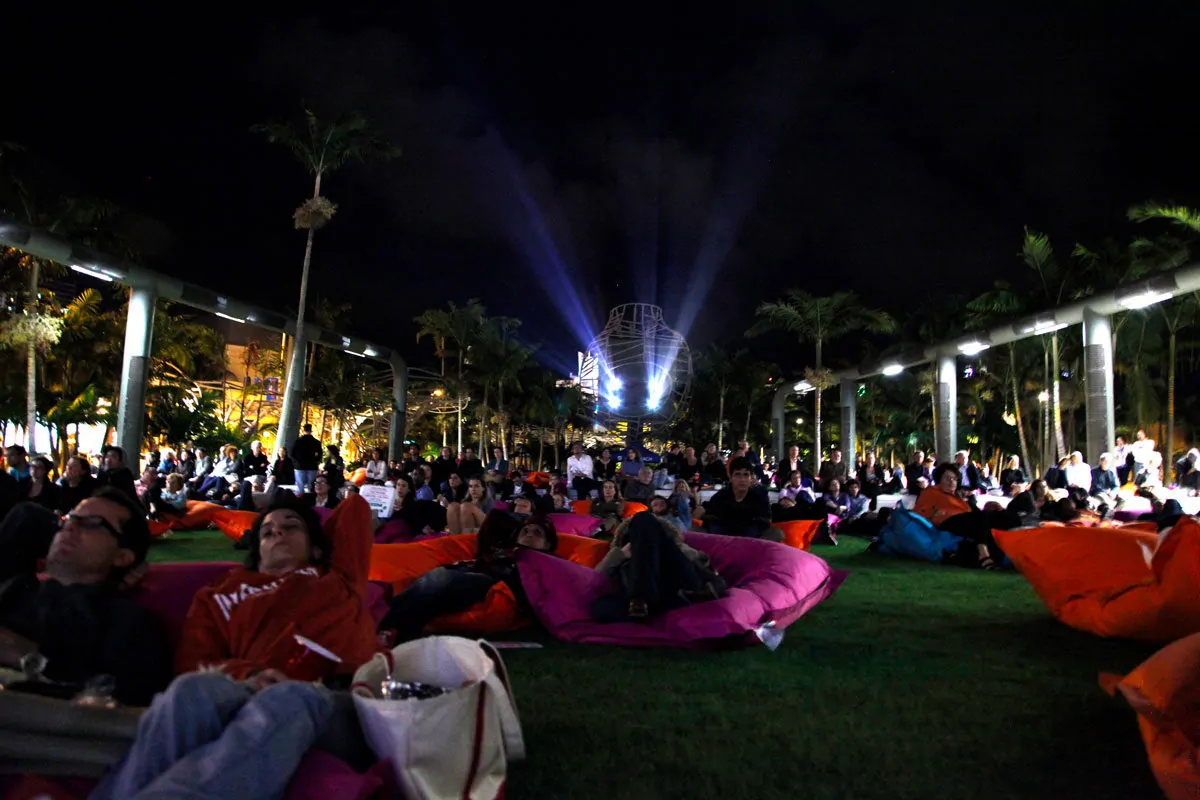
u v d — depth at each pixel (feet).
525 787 10.62
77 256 55.52
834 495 57.67
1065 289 85.20
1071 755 11.94
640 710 13.96
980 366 136.56
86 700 8.44
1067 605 21.27
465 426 176.55
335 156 83.56
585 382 162.20
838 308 107.45
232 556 36.78
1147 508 44.47
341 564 12.89
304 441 57.72
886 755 11.91
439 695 9.10
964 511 39.11
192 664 10.83
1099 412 58.13
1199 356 107.04
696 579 20.27
